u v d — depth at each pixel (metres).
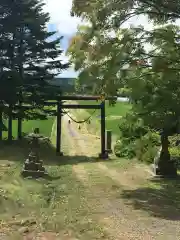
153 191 16.77
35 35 32.19
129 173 21.77
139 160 23.33
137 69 15.35
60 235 9.47
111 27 15.34
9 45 31.92
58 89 32.38
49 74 33.00
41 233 9.53
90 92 16.27
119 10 15.09
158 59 15.10
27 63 32.97
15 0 31.69
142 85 15.39
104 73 14.57
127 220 11.54
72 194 15.31
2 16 31.83
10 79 31.17
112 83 14.87
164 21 16.39
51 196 14.45
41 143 34.31
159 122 16.72
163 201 14.68
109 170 23.06
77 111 70.50
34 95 32.22
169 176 20.42
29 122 56.59
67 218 11.24
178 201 14.73
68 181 18.59
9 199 12.37
